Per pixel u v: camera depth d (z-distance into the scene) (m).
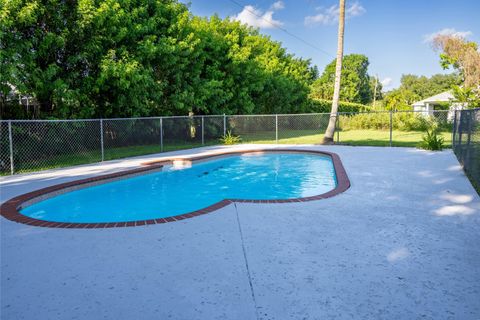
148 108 14.78
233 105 19.94
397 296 2.59
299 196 7.74
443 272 2.97
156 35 14.56
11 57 9.38
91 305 2.51
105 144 14.29
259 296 2.60
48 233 4.14
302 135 23.53
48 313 2.41
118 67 11.55
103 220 6.01
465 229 4.10
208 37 17.50
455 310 2.40
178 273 3.00
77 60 11.40
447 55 26.86
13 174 8.74
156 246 3.66
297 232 4.04
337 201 5.49
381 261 3.21
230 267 3.11
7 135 10.66
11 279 2.93
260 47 24.56
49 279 2.93
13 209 5.31
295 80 30.98
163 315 2.37
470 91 25.05
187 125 17.77
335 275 2.94
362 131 26.06
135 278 2.92
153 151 14.07
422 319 2.30
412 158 10.71
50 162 11.09
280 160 12.79
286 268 3.08
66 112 11.62
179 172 10.52
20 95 10.96
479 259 3.24
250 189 8.50
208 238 3.88
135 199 7.56
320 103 34.44
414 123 25.23
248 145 16.56
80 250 3.58
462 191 6.15
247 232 4.06
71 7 11.23
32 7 9.38
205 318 2.33
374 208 5.06
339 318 2.31
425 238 3.80
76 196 7.53
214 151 13.87
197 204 7.16
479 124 7.75
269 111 26.14
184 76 16.25
